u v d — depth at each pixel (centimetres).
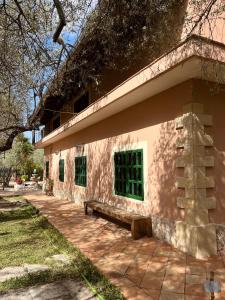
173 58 520
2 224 935
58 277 482
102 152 1044
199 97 595
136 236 688
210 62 502
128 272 489
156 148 703
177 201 617
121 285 439
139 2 684
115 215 778
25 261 563
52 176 1942
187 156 589
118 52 857
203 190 578
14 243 694
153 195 709
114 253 589
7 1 678
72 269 515
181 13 650
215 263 526
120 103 793
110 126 976
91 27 710
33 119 1142
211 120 603
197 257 552
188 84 598
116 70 1008
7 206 1374
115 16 711
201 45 480
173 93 645
